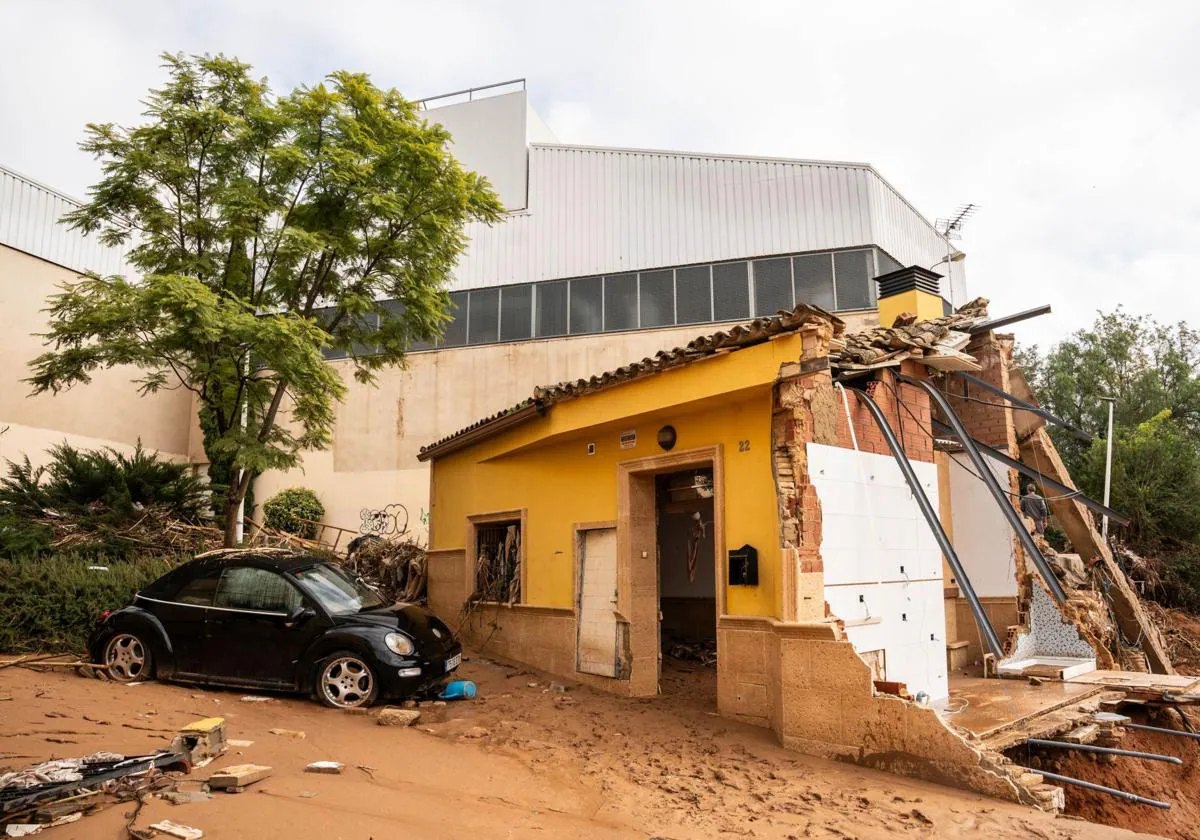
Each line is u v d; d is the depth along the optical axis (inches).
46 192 840.3
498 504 528.4
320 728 296.0
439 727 311.0
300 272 518.9
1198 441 970.7
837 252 813.9
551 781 249.3
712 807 228.8
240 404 489.4
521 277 917.8
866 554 342.6
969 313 483.5
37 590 414.6
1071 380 1037.2
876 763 271.6
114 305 422.6
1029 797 239.3
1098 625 472.1
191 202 477.1
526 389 893.2
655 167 893.8
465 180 506.9
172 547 559.2
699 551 551.8
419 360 942.4
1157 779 333.4
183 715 294.7
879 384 371.2
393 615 366.0
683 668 471.5
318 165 475.2
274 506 935.0
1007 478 477.7
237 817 183.6
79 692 316.8
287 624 347.3
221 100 473.4
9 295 799.7
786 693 298.0
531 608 473.7
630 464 407.5
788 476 322.0
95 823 177.8
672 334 852.0
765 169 854.5
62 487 560.1
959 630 480.1
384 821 193.0
